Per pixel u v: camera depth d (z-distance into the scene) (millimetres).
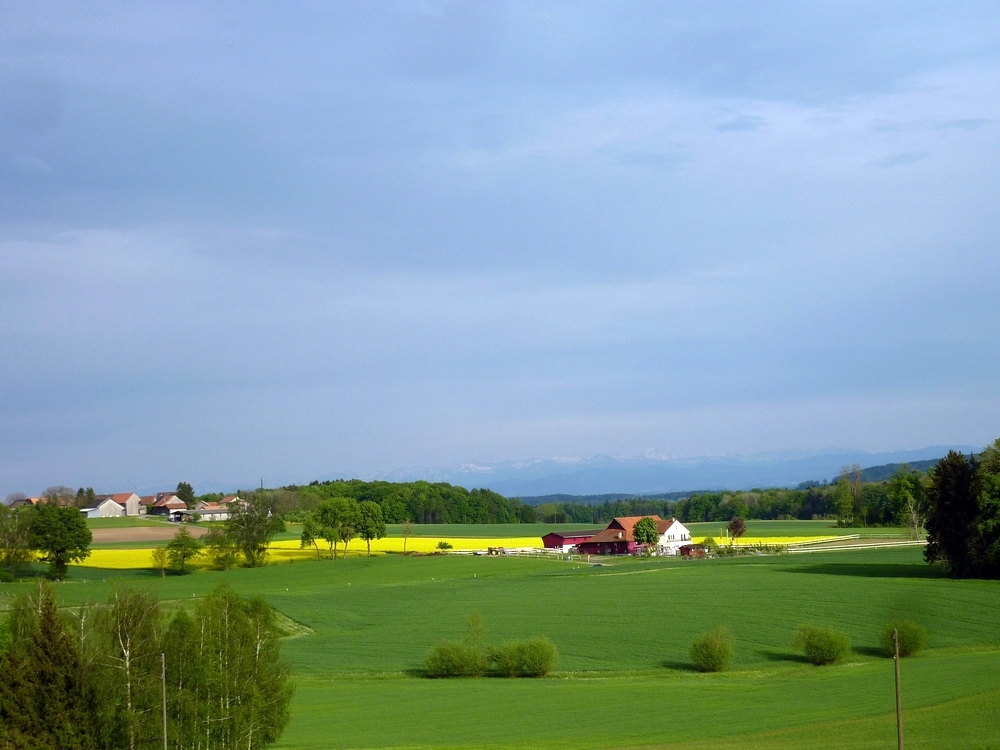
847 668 58188
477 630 65562
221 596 43469
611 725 45688
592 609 84250
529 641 62125
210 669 40219
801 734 41031
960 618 71625
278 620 85062
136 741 38344
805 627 62469
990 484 95125
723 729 43406
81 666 38438
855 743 38188
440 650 62844
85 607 41750
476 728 46188
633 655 65438
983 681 49281
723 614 77812
